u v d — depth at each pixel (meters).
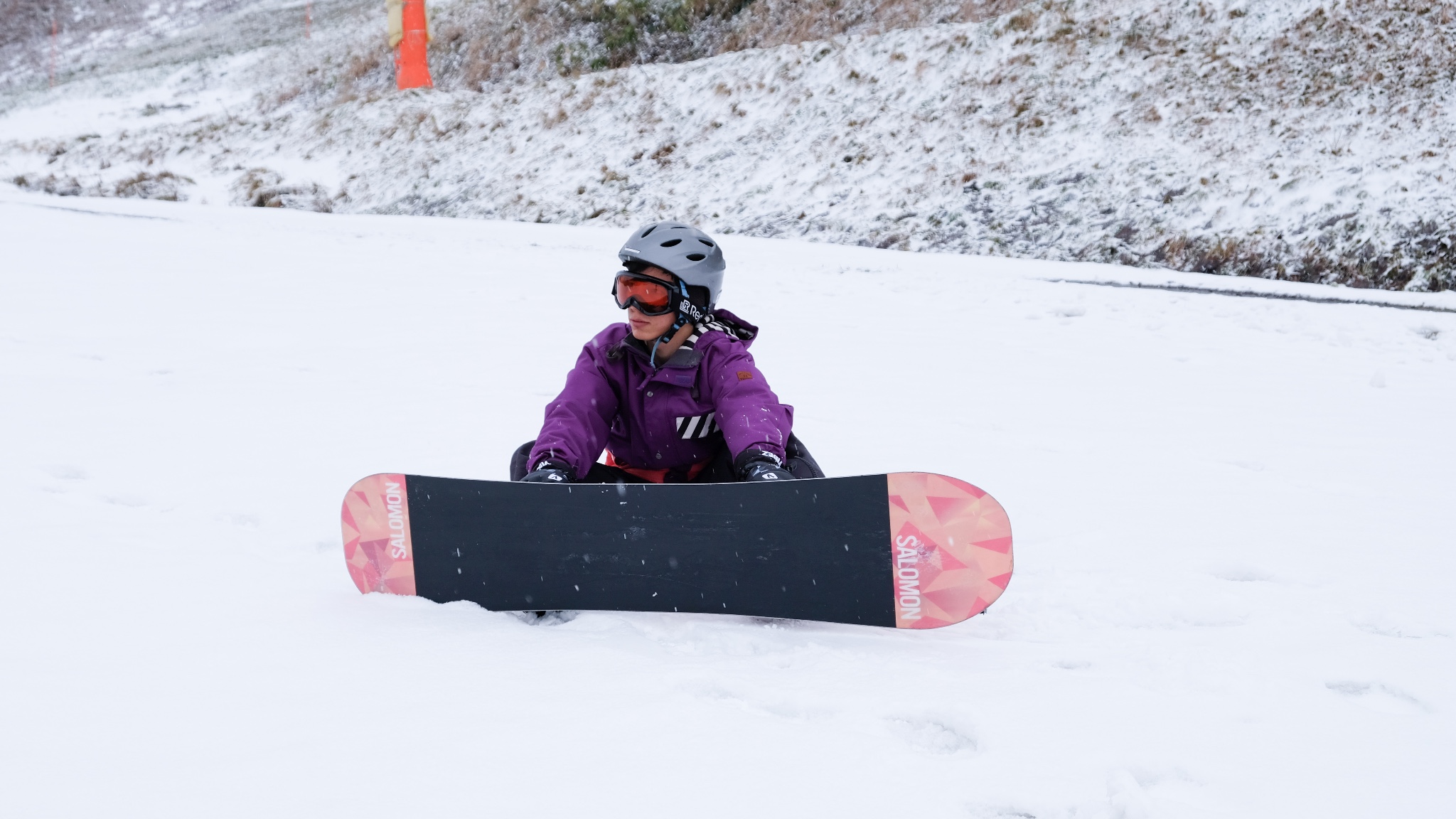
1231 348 7.59
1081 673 2.13
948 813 1.54
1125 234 13.14
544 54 24.70
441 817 1.50
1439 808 1.56
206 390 5.38
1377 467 4.34
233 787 1.58
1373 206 11.65
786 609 2.39
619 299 2.71
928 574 2.31
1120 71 15.80
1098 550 3.16
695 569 2.42
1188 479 4.09
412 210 20.12
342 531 2.61
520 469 2.87
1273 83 14.33
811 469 2.73
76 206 17.64
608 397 2.80
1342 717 1.90
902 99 17.47
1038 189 14.59
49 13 42.66
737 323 2.87
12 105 33.94
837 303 9.34
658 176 18.48
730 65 20.08
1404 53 13.73
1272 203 12.48
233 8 41.34
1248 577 2.93
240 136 24.50
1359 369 6.88
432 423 4.79
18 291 8.52
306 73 29.59
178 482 3.73
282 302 8.59
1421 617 2.53
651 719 1.85
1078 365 6.81
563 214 18.30
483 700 1.93
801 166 17.25
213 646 2.18
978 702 1.96
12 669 2.01
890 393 5.73
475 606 2.51
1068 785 1.62
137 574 2.65
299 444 4.35
